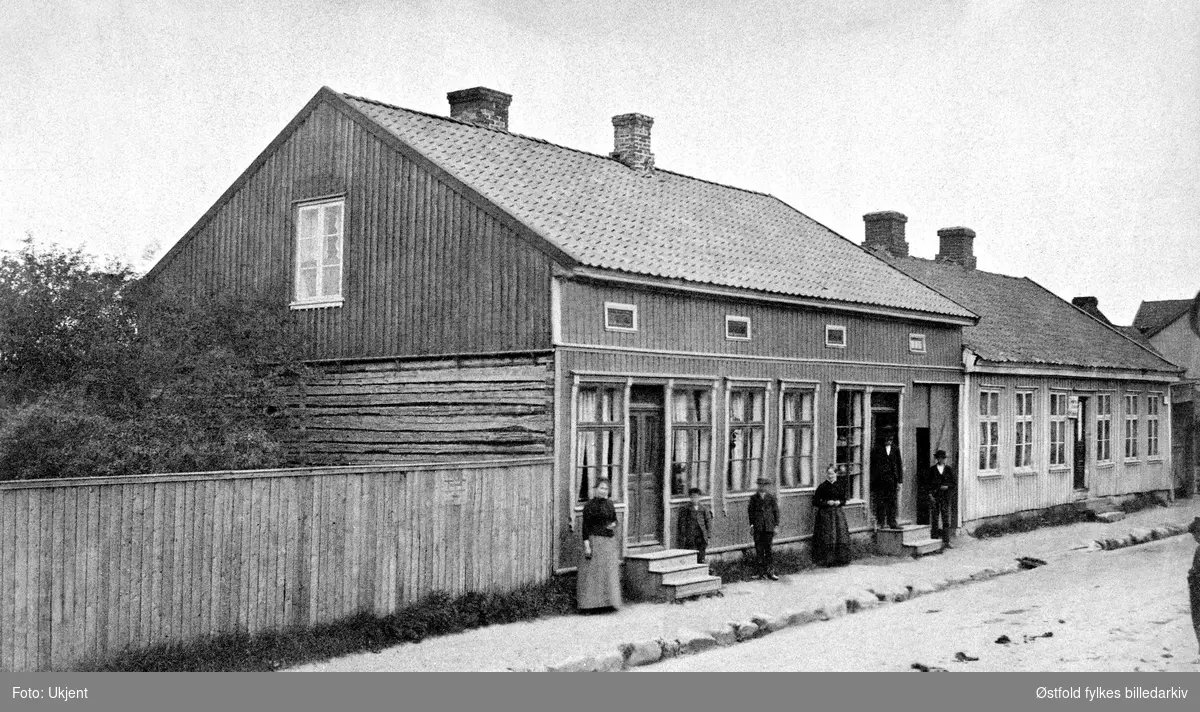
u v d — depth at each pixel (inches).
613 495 632.4
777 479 749.9
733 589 653.9
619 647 481.7
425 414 656.4
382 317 684.7
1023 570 783.7
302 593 470.9
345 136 716.0
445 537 532.7
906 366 883.4
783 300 737.6
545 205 679.1
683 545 670.5
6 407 626.2
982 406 983.6
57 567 389.1
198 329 690.8
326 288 722.8
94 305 674.2
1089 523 1073.5
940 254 1280.8
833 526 764.0
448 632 514.0
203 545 434.9
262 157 757.9
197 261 791.1
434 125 750.5
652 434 663.1
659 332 659.4
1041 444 1067.9
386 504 506.9
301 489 472.1
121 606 407.5
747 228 860.6
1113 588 681.6
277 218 748.0
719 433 704.4
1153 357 1294.3
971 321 954.1
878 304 821.9
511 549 565.9
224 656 432.8
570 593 586.9
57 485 389.7
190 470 625.3
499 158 740.7
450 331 648.4
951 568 757.3
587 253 617.9
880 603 642.2
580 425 610.9
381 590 502.6
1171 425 1369.3
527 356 609.9
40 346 662.5
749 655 498.6
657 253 682.8
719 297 698.8
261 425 697.0
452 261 650.8
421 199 671.1
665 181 887.7
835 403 803.4
